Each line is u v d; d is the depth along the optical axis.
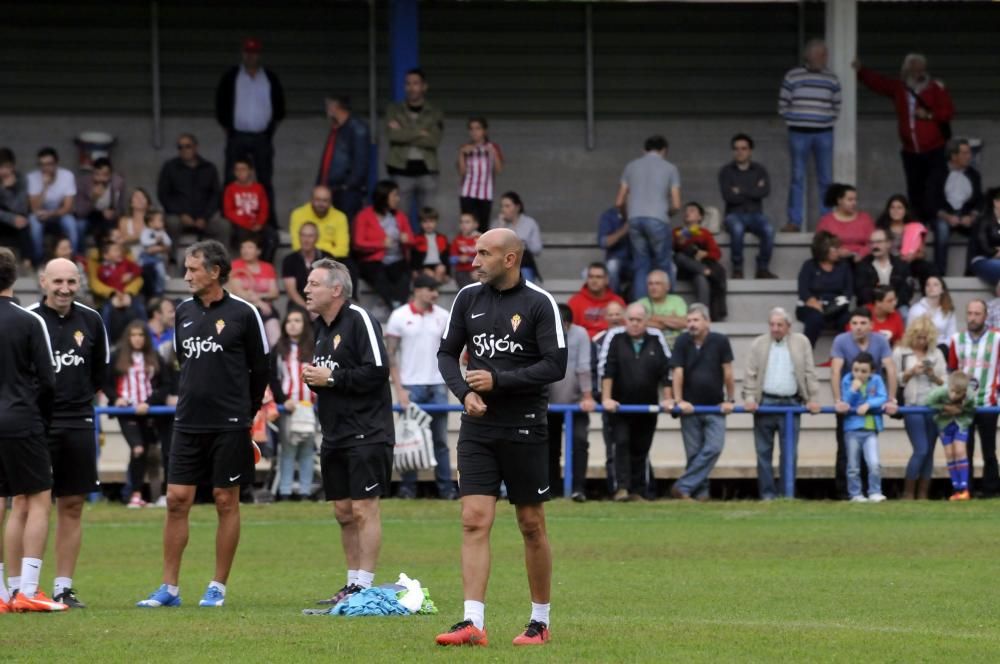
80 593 36.62
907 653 25.48
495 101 81.69
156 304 60.81
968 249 73.00
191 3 79.88
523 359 25.95
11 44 78.94
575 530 48.66
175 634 27.61
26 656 25.16
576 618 30.58
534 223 71.38
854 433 57.75
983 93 83.44
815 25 82.62
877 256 68.38
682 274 71.12
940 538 46.25
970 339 59.25
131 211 68.94
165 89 80.00
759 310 71.81
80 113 79.44
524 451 25.84
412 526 49.91
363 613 31.11
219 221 73.88
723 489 62.81
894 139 83.06
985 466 58.75
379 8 80.75
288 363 57.50
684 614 31.66
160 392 56.59
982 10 83.19
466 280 69.62
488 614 31.44
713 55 82.50
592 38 81.94
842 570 39.78
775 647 25.89
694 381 57.75
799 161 74.88
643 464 57.97
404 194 72.56
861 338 59.16
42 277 34.16
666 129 82.50
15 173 72.06
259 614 31.25
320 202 67.69
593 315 63.75
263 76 73.75
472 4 81.31
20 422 31.97
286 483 57.44
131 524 51.06
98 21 79.50
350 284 34.03
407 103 72.62
